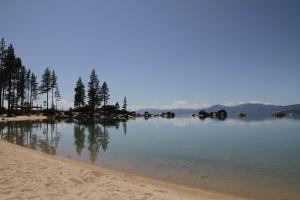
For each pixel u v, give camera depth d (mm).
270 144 27500
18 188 8414
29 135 32344
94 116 87000
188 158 18859
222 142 28984
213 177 13328
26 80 85375
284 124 66625
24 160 13117
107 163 16547
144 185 10672
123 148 23453
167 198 8344
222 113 120875
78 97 92688
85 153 20359
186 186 11516
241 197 10156
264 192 10875
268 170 15086
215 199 9641
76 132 38281
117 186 9391
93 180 10094
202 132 42531
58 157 17578
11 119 59375
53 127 46719
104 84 97812
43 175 10281
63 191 8414
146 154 20375
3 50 65375
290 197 10258
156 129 47906
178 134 38531
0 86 65312
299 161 17953
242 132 42688
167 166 16000
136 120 86125
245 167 15938
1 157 13398
